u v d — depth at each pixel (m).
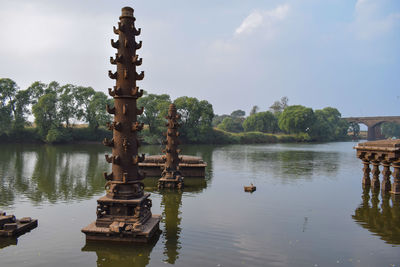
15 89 85.44
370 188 28.56
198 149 80.44
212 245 14.31
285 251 13.77
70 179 30.73
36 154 55.69
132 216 14.59
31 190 25.41
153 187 28.09
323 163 49.03
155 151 68.06
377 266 12.37
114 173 15.20
